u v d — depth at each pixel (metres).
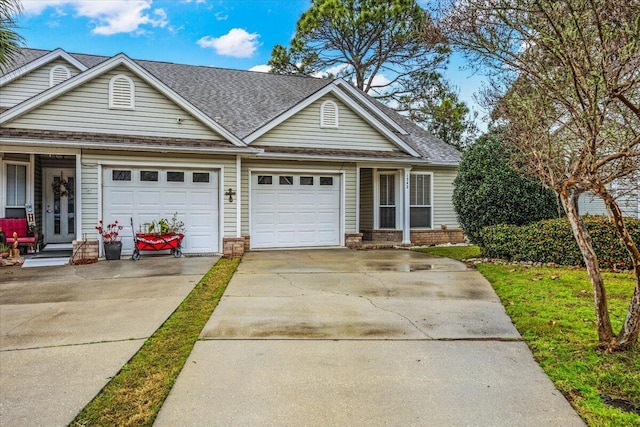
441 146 15.88
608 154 3.79
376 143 13.32
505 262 9.25
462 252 11.52
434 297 6.32
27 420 2.94
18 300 6.27
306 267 9.01
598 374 3.59
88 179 10.07
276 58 22.81
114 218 10.38
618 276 7.28
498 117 6.52
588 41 3.39
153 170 10.66
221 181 11.12
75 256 9.95
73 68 12.62
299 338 4.56
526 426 2.89
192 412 3.05
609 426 2.87
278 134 12.28
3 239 10.34
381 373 3.69
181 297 6.41
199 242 11.07
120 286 7.20
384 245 13.16
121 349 4.27
